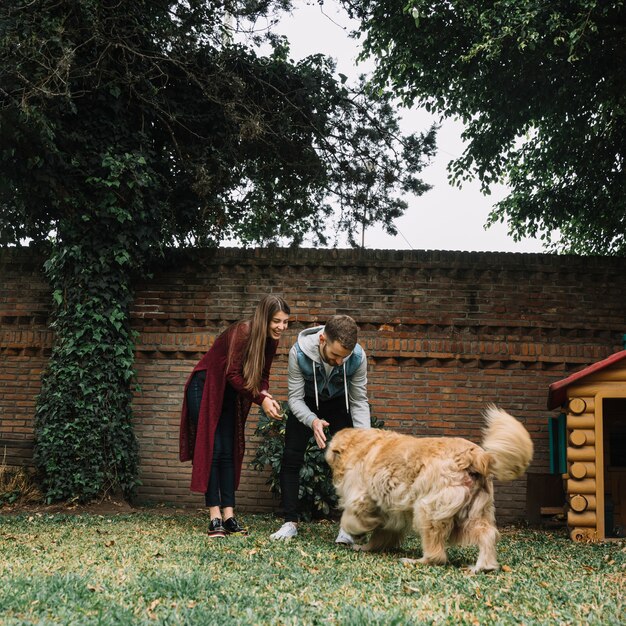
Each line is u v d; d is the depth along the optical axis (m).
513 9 8.36
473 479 3.85
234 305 8.31
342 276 8.26
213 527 4.96
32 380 8.38
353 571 3.63
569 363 8.04
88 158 7.74
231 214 9.19
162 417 8.26
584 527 6.08
